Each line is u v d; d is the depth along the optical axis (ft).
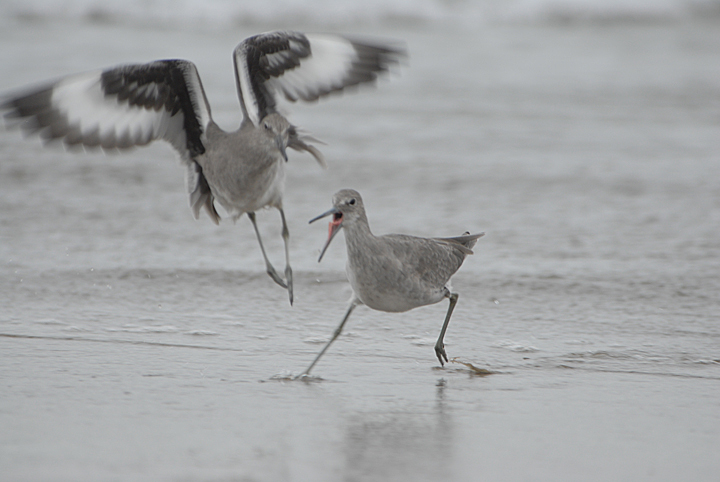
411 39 120.67
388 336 39.04
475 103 86.89
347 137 74.08
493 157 69.41
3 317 39.47
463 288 44.88
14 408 29.27
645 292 44.24
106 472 24.50
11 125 35.63
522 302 43.09
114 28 119.55
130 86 37.47
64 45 104.12
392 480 24.53
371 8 130.31
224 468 25.07
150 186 62.23
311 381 33.17
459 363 35.42
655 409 30.50
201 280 45.70
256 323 40.32
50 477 24.03
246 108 39.29
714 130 78.95
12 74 86.69
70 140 36.73
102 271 46.16
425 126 78.28
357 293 34.73
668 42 124.16
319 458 25.99
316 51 40.52
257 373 33.91
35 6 123.44
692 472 25.38
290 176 64.39
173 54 101.91
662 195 61.00
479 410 30.35
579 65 106.22
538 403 31.07
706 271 47.21
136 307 41.75
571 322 40.52
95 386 31.71
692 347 37.29
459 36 124.16
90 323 39.29
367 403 30.94
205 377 33.22
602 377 33.83
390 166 66.54
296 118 79.61
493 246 51.31
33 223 53.52
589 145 73.46
